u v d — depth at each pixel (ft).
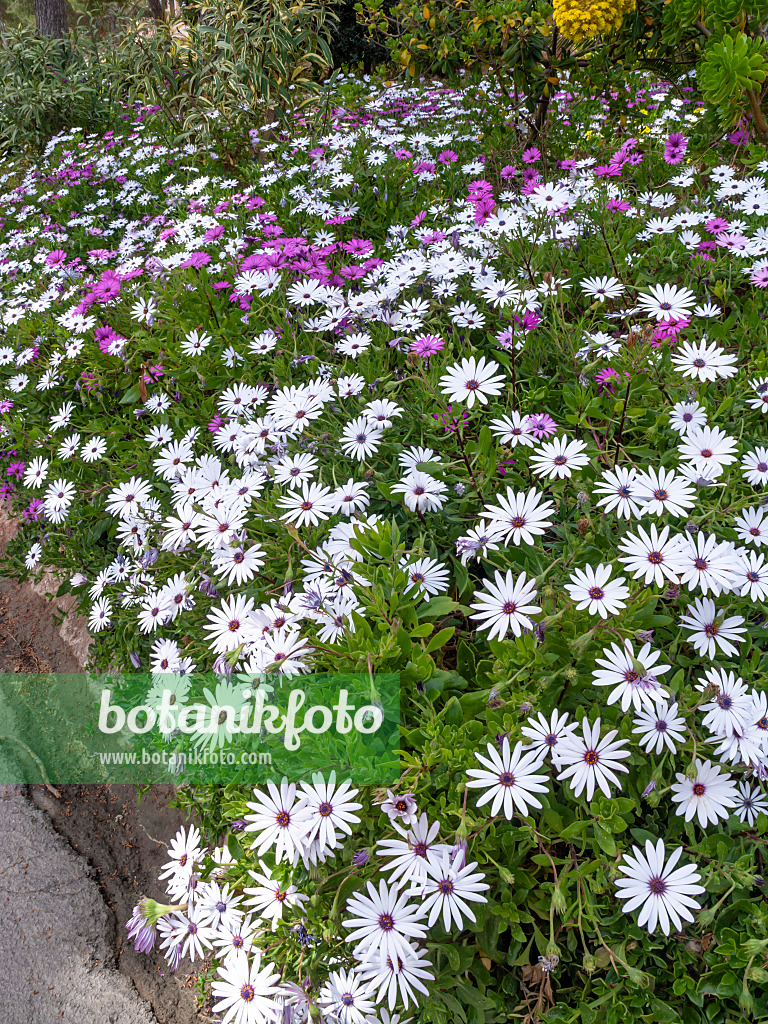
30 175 8.22
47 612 4.81
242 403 3.21
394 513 2.66
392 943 1.70
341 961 1.89
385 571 2.08
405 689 2.05
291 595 2.24
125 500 3.23
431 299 3.49
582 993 1.81
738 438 2.63
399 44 7.18
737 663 2.09
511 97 6.61
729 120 4.49
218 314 4.00
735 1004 1.77
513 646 1.97
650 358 2.82
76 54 11.09
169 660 2.64
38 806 3.68
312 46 7.86
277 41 7.28
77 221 6.46
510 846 1.86
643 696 1.76
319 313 3.73
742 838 1.85
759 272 3.35
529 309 3.14
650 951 1.83
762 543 2.19
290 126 6.98
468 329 3.30
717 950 1.69
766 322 3.07
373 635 2.02
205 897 2.11
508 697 1.95
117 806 3.66
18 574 4.50
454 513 2.57
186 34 8.43
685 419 2.46
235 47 7.43
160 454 3.44
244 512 2.51
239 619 2.22
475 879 1.70
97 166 7.32
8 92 9.64
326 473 2.77
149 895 3.28
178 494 2.80
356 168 5.15
